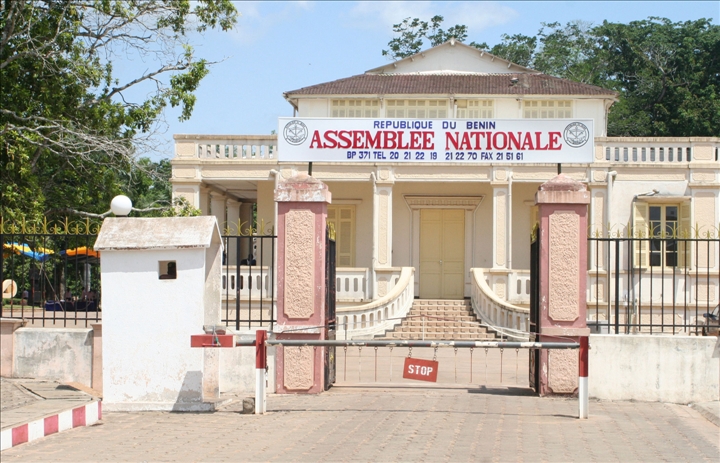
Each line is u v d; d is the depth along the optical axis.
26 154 19.78
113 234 10.92
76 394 11.37
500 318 22.16
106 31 22.14
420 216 27.36
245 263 30.55
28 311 21.61
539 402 11.34
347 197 27.09
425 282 27.25
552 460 7.81
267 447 8.34
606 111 28.42
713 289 23.09
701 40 44.91
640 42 47.72
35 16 21.11
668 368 11.56
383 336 22.09
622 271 23.34
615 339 11.62
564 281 11.63
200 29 22.69
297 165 25.27
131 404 10.76
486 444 8.47
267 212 26.28
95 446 8.47
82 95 21.84
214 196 28.83
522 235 26.84
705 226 24.58
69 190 23.50
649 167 24.89
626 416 10.41
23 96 20.92
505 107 27.53
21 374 12.47
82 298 23.92
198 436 8.98
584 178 24.77
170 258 10.82
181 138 25.31
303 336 11.89
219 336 10.32
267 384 11.99
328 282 12.38
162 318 10.80
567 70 49.66
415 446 8.34
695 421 10.20
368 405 10.96
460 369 15.85
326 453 8.03
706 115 42.88
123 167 22.81
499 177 24.86
